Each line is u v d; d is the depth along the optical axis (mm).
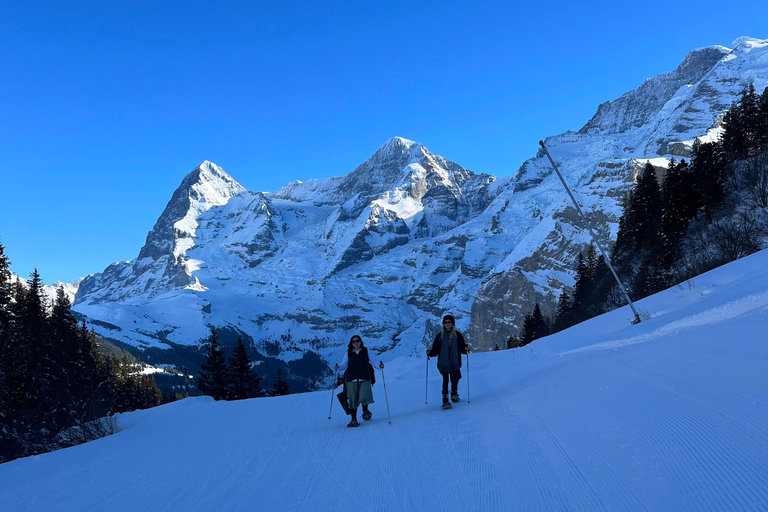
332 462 7316
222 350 71125
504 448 6227
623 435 5059
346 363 10703
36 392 19875
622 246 84250
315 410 14422
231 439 10695
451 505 4754
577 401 7039
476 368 21000
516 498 4516
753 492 3252
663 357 7863
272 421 12953
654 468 4094
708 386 5605
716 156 58219
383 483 5855
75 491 7473
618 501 3793
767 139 57531
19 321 22531
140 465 8938
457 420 8906
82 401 20500
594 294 78062
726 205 52375
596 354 11281
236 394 69812
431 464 6297
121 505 6355
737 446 3920
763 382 5059
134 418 22406
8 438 18469
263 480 6766
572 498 4141
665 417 5086
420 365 24375
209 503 5965
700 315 12031
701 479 3648
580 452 5098
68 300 28031
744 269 24859
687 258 52156
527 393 9273
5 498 7555
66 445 17875
